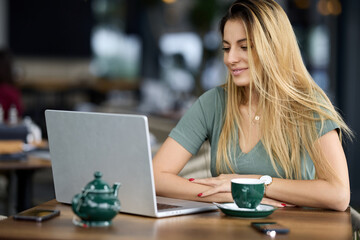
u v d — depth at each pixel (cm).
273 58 209
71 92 1146
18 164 322
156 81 1373
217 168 224
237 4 213
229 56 213
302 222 171
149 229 159
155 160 224
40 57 1243
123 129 171
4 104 490
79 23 1268
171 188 207
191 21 935
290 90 210
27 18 1224
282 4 802
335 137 207
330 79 649
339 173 200
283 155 212
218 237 150
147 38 1392
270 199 199
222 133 224
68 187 191
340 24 607
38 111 987
